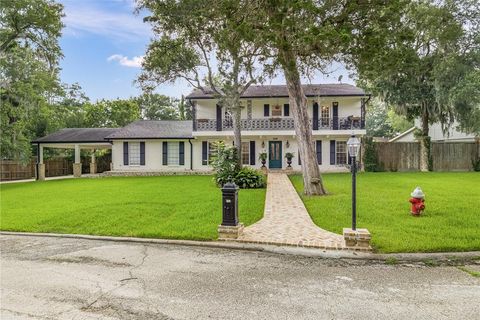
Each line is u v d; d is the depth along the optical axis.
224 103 16.64
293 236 6.36
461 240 5.86
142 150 23.22
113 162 23.17
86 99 40.78
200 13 10.24
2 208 9.77
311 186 11.48
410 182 14.23
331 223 7.33
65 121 33.34
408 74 19.78
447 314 3.32
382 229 6.63
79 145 23.66
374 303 3.59
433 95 19.58
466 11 17.89
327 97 21.33
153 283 4.24
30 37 19.89
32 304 3.65
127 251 5.75
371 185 13.37
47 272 4.70
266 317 3.29
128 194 12.02
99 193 12.62
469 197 9.98
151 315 3.36
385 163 21.70
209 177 19.25
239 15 8.05
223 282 4.26
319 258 5.28
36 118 24.48
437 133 27.31
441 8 17.56
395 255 5.29
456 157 21.58
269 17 7.75
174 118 51.12
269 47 8.43
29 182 19.97
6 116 20.03
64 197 11.77
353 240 5.60
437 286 4.06
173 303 3.64
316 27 7.33
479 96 16.98
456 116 19.19
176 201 10.19
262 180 14.23
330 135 21.55
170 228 7.02
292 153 22.34
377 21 8.50
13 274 4.62
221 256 5.43
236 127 15.95
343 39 7.32
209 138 22.80
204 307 3.53
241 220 7.82
